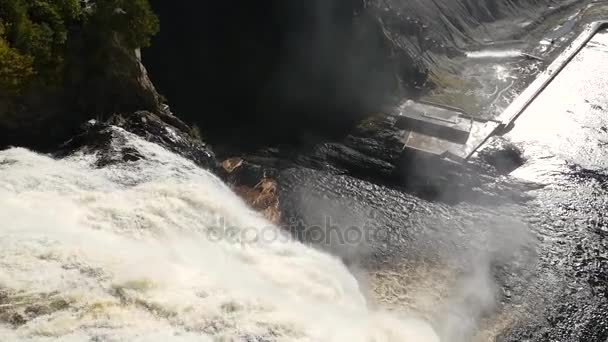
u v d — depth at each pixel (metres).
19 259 29.44
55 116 46.03
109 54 47.25
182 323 28.73
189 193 41.22
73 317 27.23
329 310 36.09
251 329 29.80
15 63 39.56
